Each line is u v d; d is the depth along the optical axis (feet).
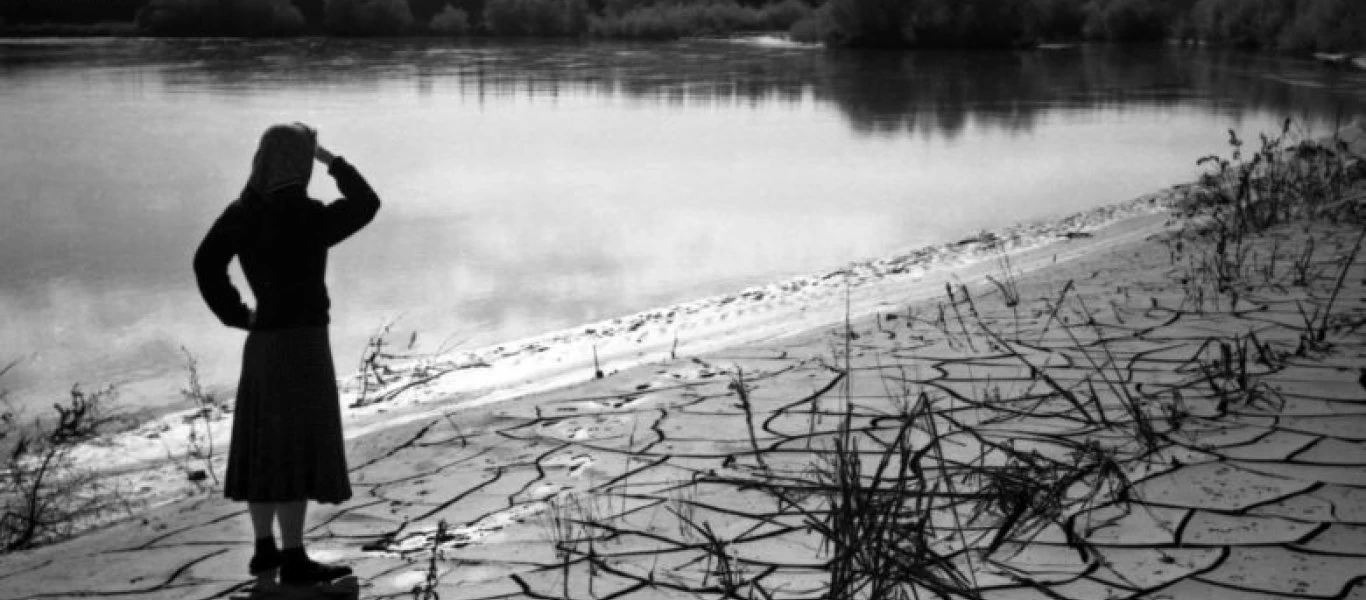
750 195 60.59
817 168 69.62
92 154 74.08
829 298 37.91
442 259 45.98
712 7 242.58
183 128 86.79
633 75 135.95
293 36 222.69
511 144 79.41
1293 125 85.51
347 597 16.16
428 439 23.35
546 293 40.91
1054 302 30.78
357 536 18.47
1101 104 103.60
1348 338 25.64
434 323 37.19
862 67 147.95
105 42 196.95
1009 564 15.88
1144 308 29.32
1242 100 104.78
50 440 27.30
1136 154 73.92
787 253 47.11
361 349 34.53
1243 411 21.34
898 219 54.03
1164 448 19.74
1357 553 15.81
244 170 68.69
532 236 50.39
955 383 24.11
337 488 16.66
